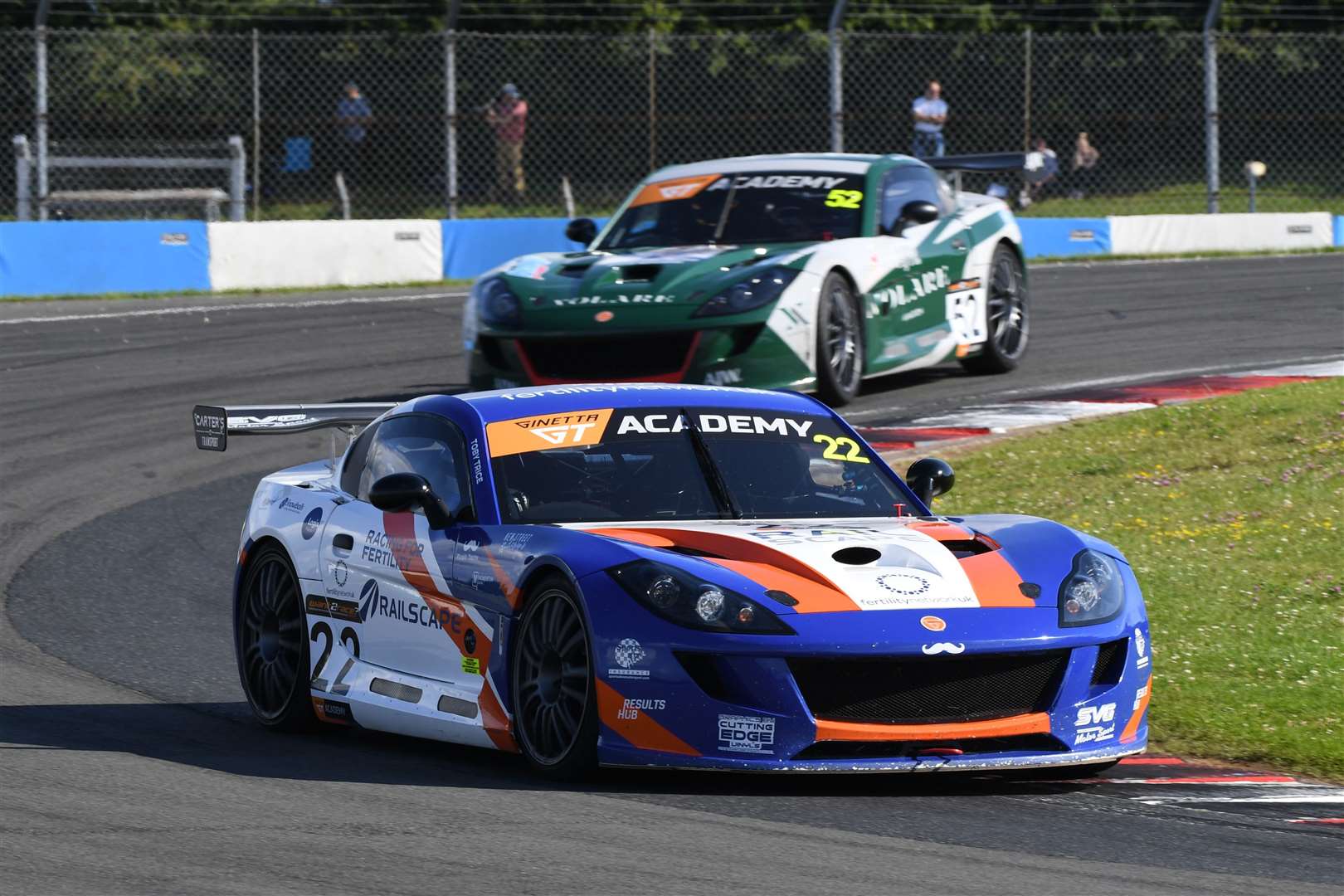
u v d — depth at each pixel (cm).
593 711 1780
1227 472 3322
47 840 1577
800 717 1709
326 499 2298
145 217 7594
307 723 2234
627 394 2227
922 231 4341
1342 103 8488
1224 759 1988
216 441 2423
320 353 5234
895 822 1648
